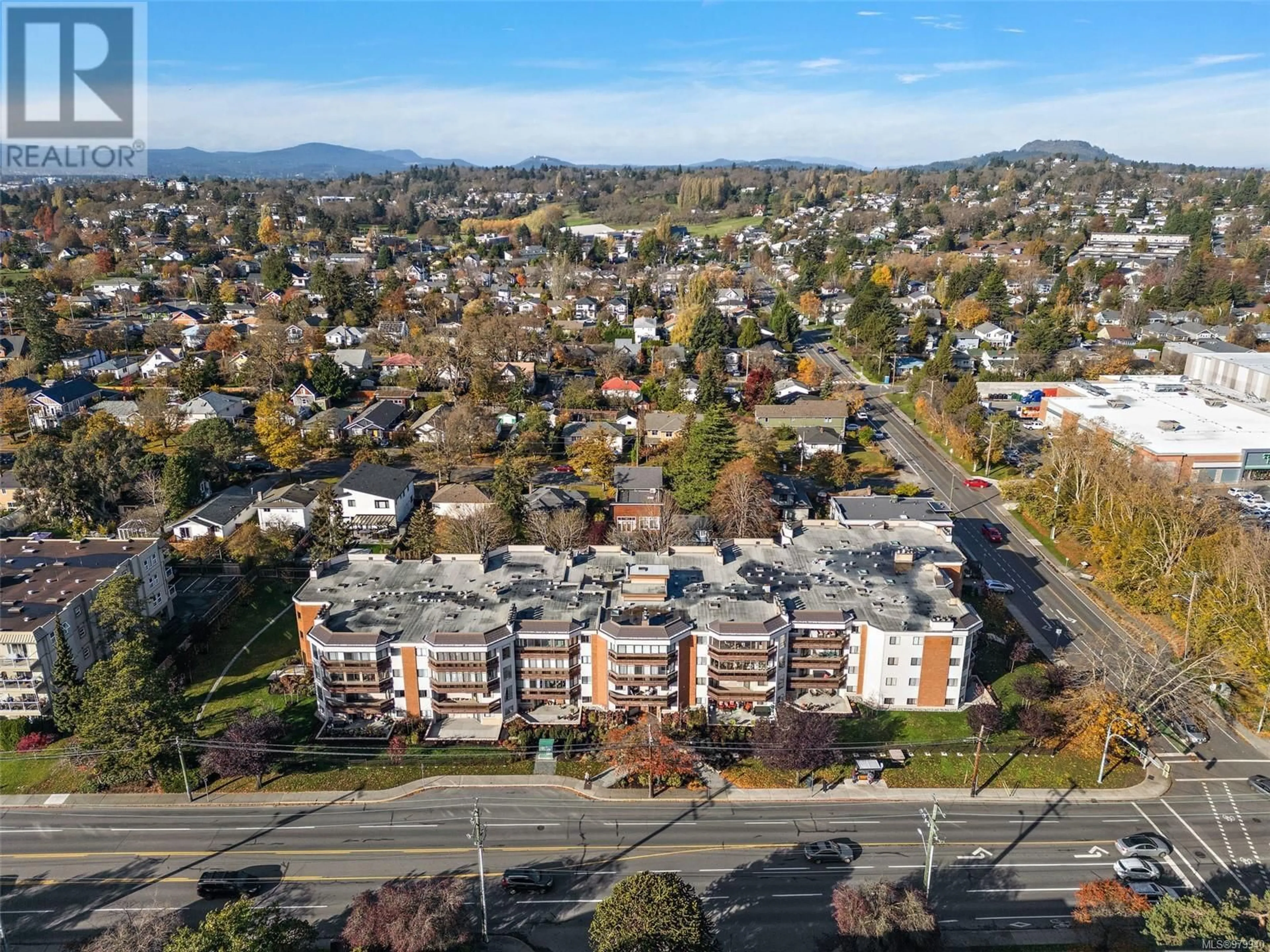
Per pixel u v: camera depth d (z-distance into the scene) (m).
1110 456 120.75
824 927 57.56
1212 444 136.00
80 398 161.88
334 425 154.88
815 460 141.75
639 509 117.06
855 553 92.44
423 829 66.62
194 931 54.97
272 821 67.56
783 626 77.38
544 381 188.75
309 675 84.94
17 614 80.19
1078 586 105.56
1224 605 85.81
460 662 75.25
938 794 70.31
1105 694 75.56
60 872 62.50
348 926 52.72
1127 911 53.84
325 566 89.25
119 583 81.50
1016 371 193.50
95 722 68.50
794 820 67.50
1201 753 75.19
